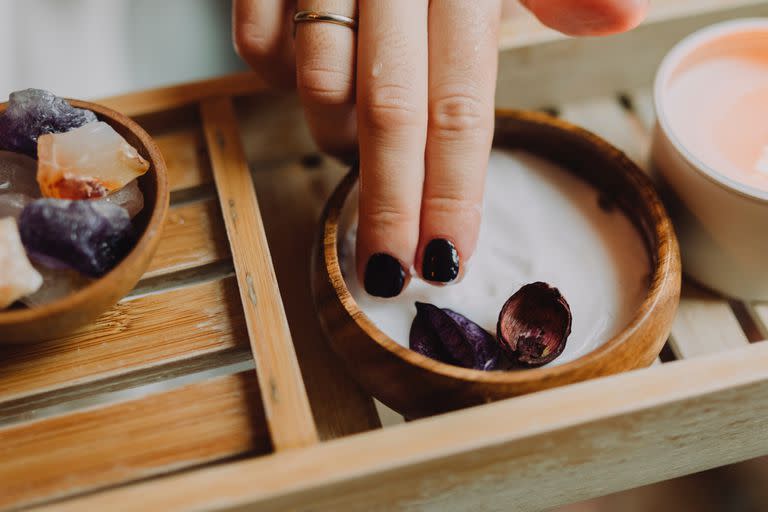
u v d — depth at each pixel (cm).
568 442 30
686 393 29
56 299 30
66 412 31
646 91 42
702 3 39
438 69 34
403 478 29
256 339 32
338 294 32
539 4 34
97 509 28
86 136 31
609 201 36
